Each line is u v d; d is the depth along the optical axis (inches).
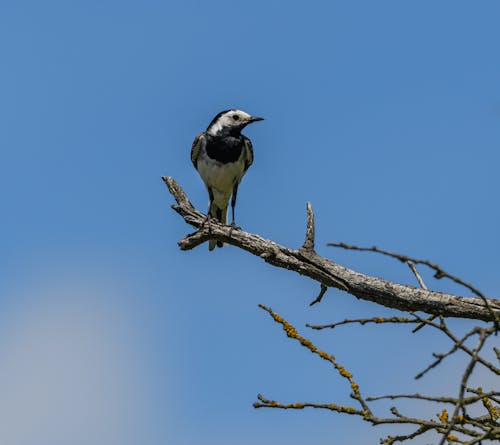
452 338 303.9
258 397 339.0
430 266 294.0
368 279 446.9
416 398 299.3
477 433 320.5
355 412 329.4
